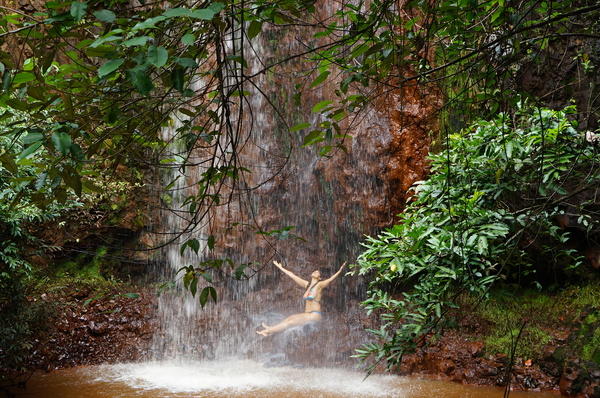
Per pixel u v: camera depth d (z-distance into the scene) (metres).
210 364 8.56
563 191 3.29
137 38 1.55
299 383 7.25
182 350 9.08
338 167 9.99
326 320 9.58
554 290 8.52
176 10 1.56
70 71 2.17
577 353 6.91
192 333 9.55
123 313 9.50
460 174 3.68
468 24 3.04
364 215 9.84
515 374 7.04
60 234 9.95
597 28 6.67
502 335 7.86
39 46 1.95
